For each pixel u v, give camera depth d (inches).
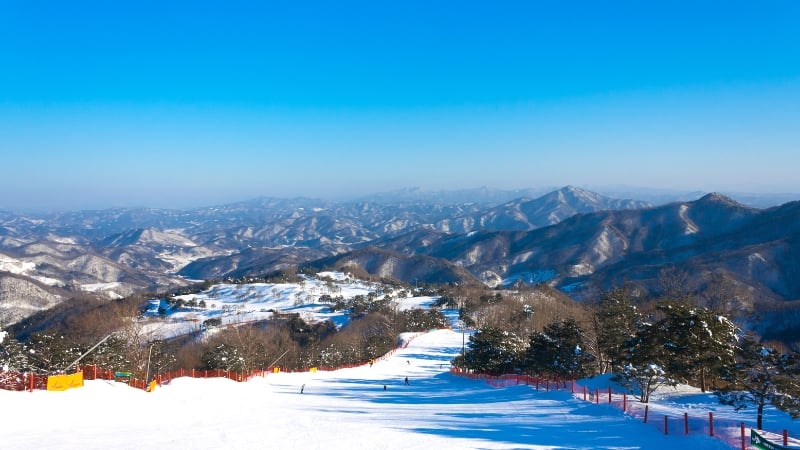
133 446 842.8
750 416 1106.7
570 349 1908.2
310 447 876.6
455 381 2522.1
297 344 4394.7
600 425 1075.9
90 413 1107.3
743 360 1072.8
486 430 1047.0
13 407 1060.5
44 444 839.1
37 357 1978.3
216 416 1219.2
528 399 1552.7
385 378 2733.8
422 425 1116.5
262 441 916.6
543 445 901.8
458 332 5044.3
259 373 2731.3
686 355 1379.2
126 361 2121.1
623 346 1517.0
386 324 5211.6
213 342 3676.2
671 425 1029.2
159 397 1418.6
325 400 1736.0
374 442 923.4
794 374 964.6
